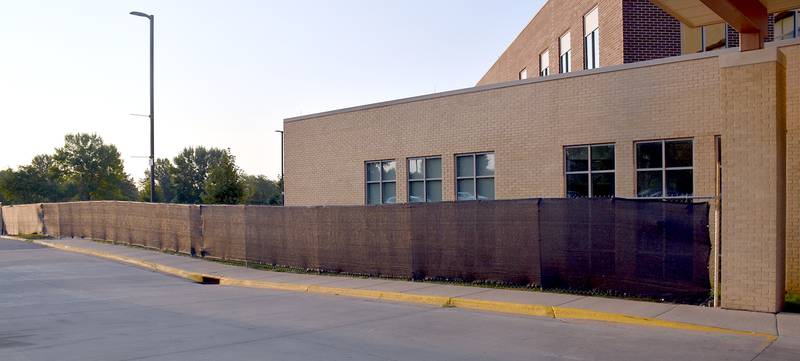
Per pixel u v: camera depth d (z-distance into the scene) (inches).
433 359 340.8
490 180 783.1
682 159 618.8
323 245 749.9
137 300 597.9
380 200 924.6
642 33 819.4
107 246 1232.2
